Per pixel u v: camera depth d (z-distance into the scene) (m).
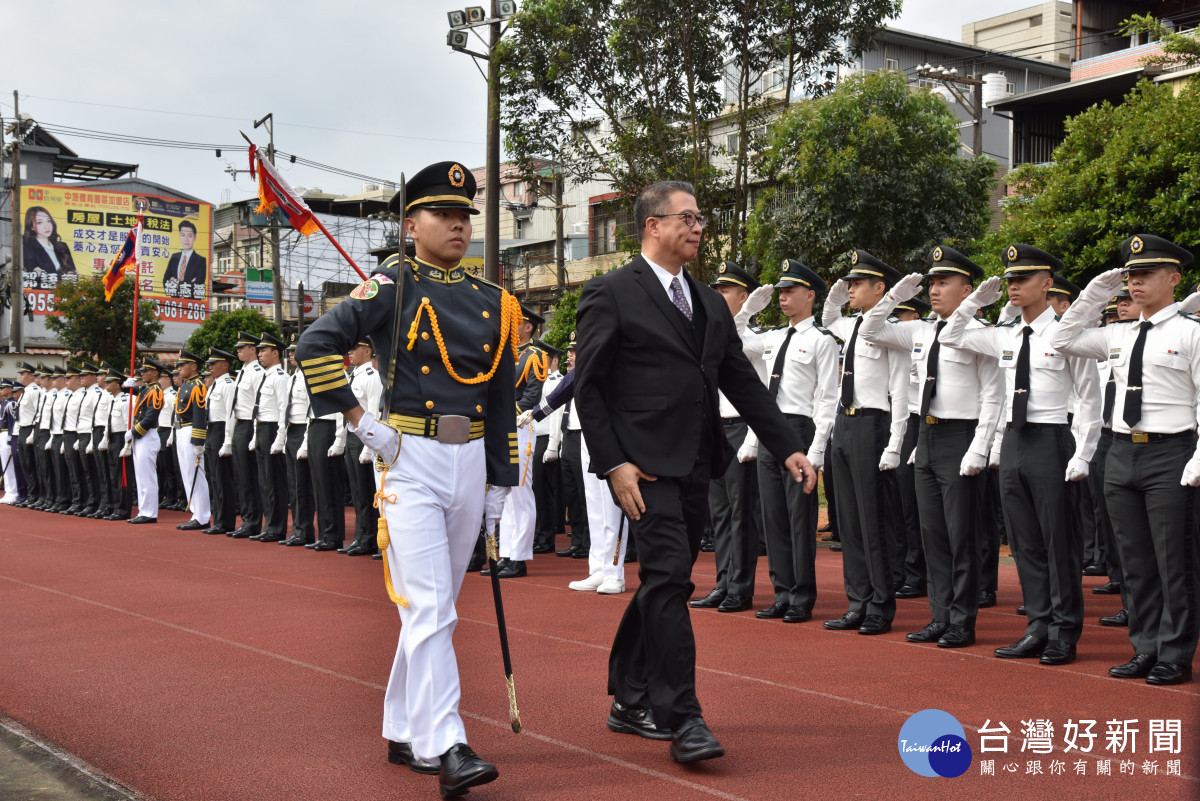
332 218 42.69
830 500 10.49
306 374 3.71
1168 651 5.29
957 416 6.15
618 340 4.20
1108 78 20.41
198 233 44.28
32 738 4.48
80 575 9.13
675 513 4.10
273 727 4.56
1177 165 12.12
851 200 15.12
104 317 32.41
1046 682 5.27
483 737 4.38
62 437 16.33
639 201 4.38
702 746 3.87
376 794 3.73
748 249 16.41
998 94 25.89
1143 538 5.48
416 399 3.89
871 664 5.65
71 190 42.19
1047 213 13.31
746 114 16.33
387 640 6.32
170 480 16.11
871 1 15.52
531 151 16.42
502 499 4.10
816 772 3.93
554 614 7.12
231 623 6.88
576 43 15.52
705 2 15.38
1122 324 5.70
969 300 5.95
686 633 4.04
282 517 11.95
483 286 4.17
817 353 6.87
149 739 4.42
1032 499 5.90
